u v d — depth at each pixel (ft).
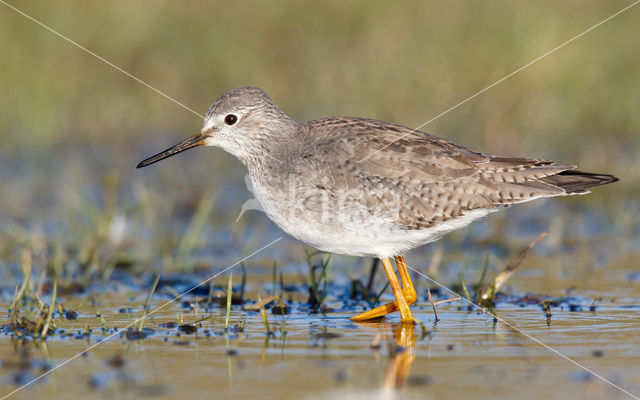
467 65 75.15
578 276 43.27
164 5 83.51
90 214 48.29
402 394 25.25
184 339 31.94
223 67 78.23
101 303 38.58
